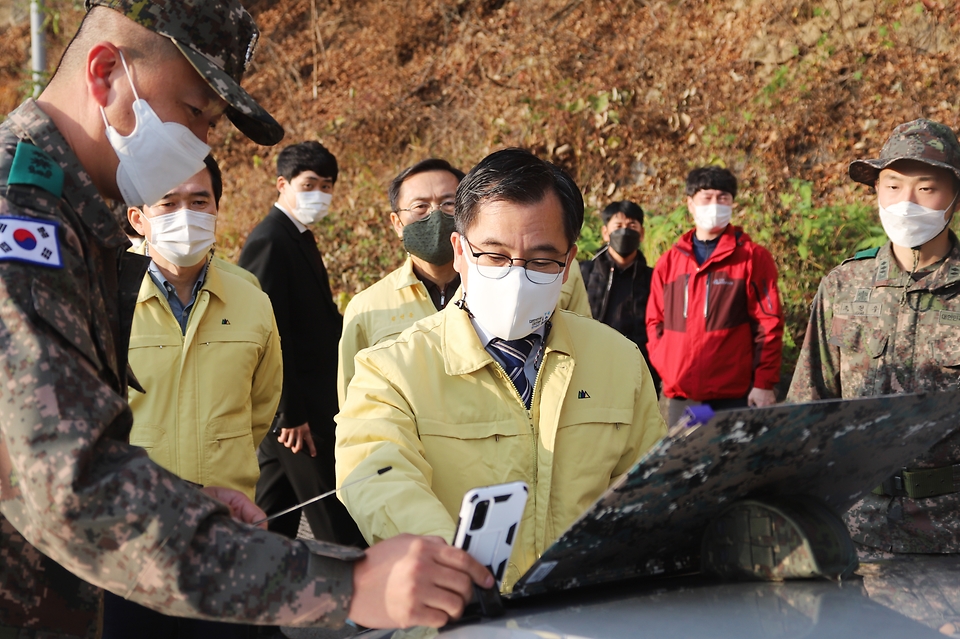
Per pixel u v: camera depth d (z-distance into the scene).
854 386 2.66
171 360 2.95
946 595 1.27
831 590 1.27
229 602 1.15
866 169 2.72
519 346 1.95
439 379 1.91
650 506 1.20
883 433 1.33
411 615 1.16
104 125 1.49
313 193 4.32
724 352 4.97
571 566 1.27
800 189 7.45
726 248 4.97
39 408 1.14
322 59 10.70
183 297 3.07
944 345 2.51
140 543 1.13
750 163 7.99
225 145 10.40
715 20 8.80
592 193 8.59
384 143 9.72
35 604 1.43
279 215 4.22
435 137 9.51
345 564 1.21
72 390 1.17
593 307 5.65
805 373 2.83
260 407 3.30
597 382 1.97
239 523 1.22
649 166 8.48
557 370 1.93
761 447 1.18
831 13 8.25
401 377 1.89
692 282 5.05
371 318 3.46
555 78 9.20
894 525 2.46
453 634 1.20
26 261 1.24
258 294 3.27
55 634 1.45
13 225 1.25
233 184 10.17
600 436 1.93
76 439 1.13
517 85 9.35
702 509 1.31
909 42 7.86
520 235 1.80
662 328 5.25
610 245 5.61
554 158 8.84
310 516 4.02
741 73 8.39
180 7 1.49
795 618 1.19
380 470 1.51
